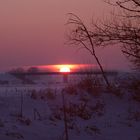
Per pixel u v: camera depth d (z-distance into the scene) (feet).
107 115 64.28
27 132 47.39
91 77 78.64
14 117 53.06
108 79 83.30
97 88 75.05
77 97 70.38
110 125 58.54
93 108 67.15
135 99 73.20
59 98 68.13
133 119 62.49
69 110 61.82
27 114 56.70
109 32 56.29
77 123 57.62
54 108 62.34
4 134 44.42
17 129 47.42
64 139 48.21
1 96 65.77
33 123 52.01
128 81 78.74
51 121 55.06
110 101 71.77
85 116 61.00
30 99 64.80
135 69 63.62
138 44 54.75
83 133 52.85
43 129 50.55
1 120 49.73
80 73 82.58
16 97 65.62
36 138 46.14
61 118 58.03
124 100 72.90
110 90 75.41
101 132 55.01
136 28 54.80
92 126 56.75
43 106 62.64
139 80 77.10
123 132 55.83
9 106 58.90
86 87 74.74
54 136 48.60
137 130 57.26
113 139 52.16
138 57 55.52
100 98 72.33
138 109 68.85
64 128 52.95
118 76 83.10
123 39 55.16
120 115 64.54
